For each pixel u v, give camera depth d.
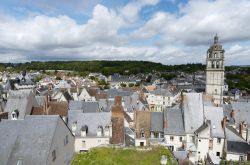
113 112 53.47
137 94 97.88
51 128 34.16
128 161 39.47
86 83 172.50
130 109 85.00
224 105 73.81
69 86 138.50
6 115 50.50
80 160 41.59
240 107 69.19
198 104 60.12
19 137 33.41
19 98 54.53
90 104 72.06
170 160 39.81
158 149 43.22
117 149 43.25
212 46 93.50
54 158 33.97
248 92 162.25
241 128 60.38
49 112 57.88
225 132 54.75
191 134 56.75
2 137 33.59
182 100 61.41
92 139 51.97
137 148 43.16
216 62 93.25
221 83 93.38
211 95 87.81
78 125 53.69
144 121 59.00
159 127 58.34
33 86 148.75
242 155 50.06
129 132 56.00
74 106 71.19
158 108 130.00
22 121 35.56
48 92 106.31
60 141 36.59
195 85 175.12
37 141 32.78
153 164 38.38
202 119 58.38
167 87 156.38
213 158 48.91
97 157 41.31
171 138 57.28
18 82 145.25
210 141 54.50
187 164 40.97
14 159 31.44
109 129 52.03
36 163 30.83
